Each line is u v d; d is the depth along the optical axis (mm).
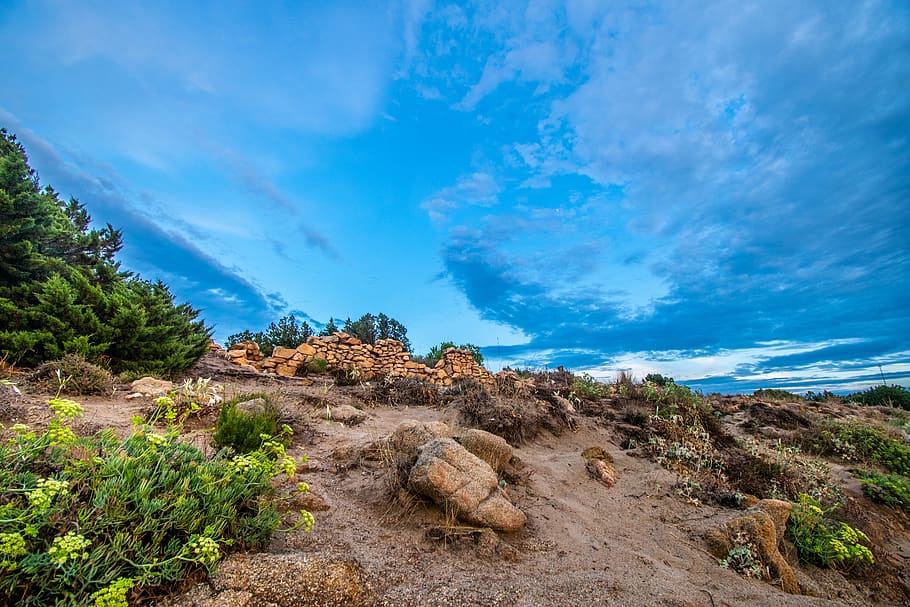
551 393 10523
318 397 8453
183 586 2576
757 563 4793
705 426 10289
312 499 4090
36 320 7391
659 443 8148
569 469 6746
